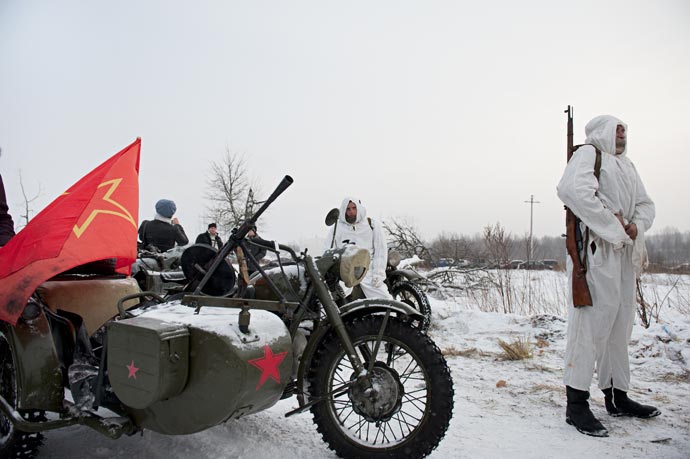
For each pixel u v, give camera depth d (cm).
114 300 335
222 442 337
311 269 306
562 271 1106
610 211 361
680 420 375
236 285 324
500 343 573
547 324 680
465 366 534
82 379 298
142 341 255
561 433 354
